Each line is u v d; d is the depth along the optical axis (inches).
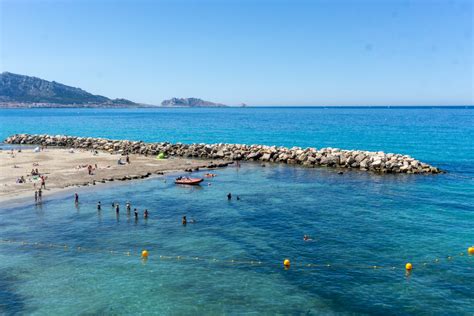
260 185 2549.2
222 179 2755.9
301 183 2600.9
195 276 1294.3
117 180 2687.0
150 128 7795.3
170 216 1898.4
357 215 1878.7
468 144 4655.5
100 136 6186.0
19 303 1129.4
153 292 1192.2
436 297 1159.6
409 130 6752.0
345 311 1090.7
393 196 2223.2
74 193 2326.5
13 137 5226.4
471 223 1749.5
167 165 3297.2
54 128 7844.5
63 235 1649.9
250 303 1130.7
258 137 5812.0
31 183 2544.3
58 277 1285.7
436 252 1456.7
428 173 2901.1
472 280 1258.0
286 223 1777.8
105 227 1744.6
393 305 1118.4
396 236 1606.8
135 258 1429.6
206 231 1689.2
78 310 1094.4
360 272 1314.0
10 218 1860.2
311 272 1316.4
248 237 1616.6
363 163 3129.9
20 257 1437.0
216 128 7667.3
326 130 6958.7
